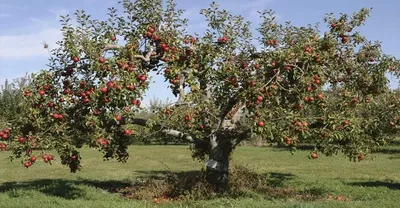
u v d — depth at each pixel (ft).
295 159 85.56
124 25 36.63
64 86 32.17
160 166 74.13
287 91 30.96
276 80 30.25
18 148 29.81
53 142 30.30
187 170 67.51
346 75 38.11
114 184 47.50
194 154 44.14
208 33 34.86
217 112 35.86
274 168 68.54
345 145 34.19
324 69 34.58
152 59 36.76
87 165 74.79
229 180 39.32
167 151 112.37
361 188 43.04
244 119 36.88
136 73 31.45
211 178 37.52
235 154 99.04
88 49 31.14
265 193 38.17
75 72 32.32
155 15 35.81
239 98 31.35
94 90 29.89
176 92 35.68
